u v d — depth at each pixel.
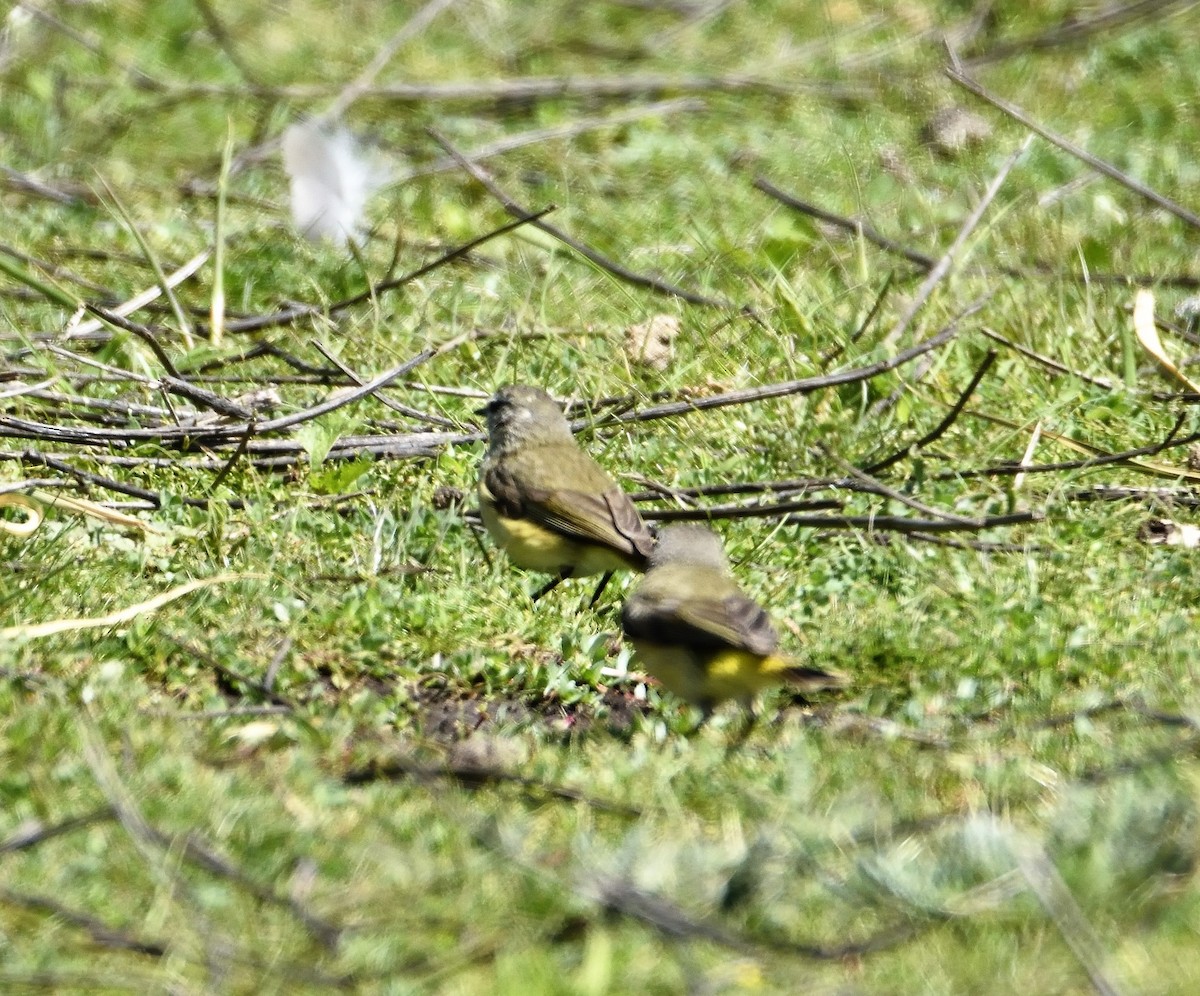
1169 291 16.39
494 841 7.90
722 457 13.35
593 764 9.16
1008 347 14.45
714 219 17.80
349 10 23.62
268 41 22.58
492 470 11.90
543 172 19.48
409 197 18.61
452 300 16.11
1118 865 7.70
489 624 11.12
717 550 10.53
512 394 12.02
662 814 8.48
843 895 7.57
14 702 9.38
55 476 12.46
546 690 10.46
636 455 13.31
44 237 17.25
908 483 12.84
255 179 19.05
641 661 10.05
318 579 11.40
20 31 21.70
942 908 7.46
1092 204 18.36
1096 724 9.53
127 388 13.84
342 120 20.62
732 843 8.05
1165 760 8.58
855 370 13.36
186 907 7.52
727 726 9.90
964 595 11.38
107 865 7.83
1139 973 7.12
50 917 7.43
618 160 19.61
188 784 8.54
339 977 7.10
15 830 8.14
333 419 12.50
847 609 11.38
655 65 22.62
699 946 7.32
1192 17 22.73
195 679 10.17
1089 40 22.44
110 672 9.80
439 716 10.20
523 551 11.75
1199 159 19.59
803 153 19.86
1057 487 12.69
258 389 14.15
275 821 8.24
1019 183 19.12
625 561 11.51
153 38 22.19
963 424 13.80
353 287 16.39
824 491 12.92
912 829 8.05
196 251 16.98
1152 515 12.53
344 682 10.32
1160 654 10.49
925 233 17.61
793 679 9.56
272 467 12.77
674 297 15.74
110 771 8.39
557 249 16.11
